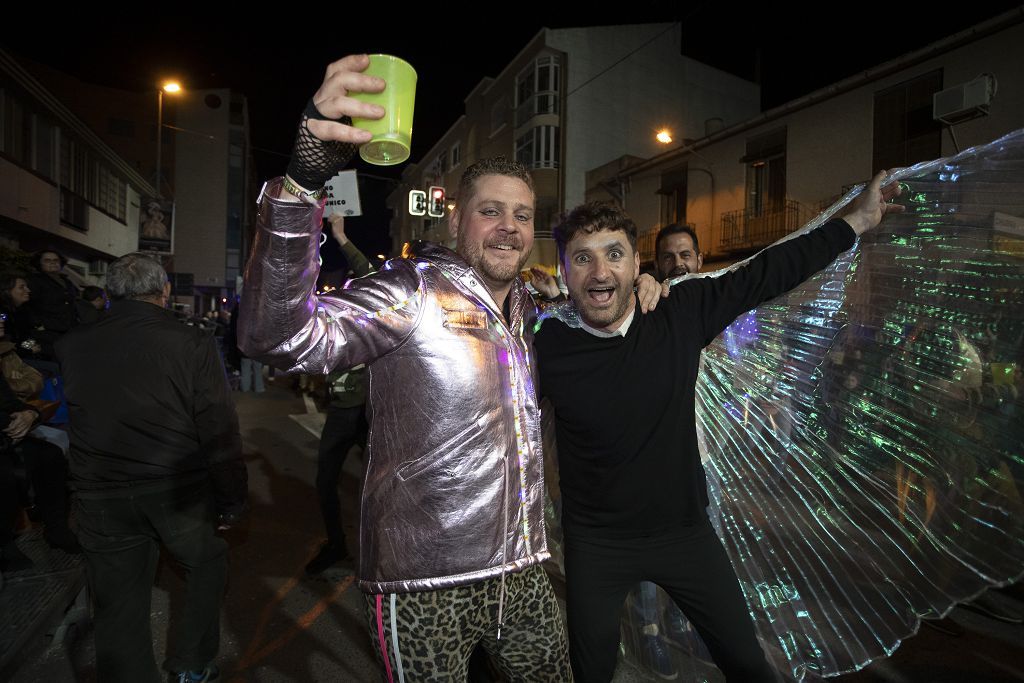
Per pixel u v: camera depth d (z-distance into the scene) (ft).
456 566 4.25
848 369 6.86
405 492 4.25
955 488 6.36
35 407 10.68
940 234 6.38
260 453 21.50
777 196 44.62
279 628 9.72
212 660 7.79
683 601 5.87
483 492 4.33
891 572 6.57
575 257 5.75
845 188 39.19
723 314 6.05
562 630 5.02
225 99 105.19
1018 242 6.02
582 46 65.36
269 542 13.29
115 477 6.91
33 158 41.55
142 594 7.16
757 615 7.00
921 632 9.43
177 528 7.26
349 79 3.19
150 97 101.76
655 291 6.08
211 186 105.19
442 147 100.99
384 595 4.29
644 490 5.75
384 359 4.29
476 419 4.32
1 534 9.76
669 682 7.56
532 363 5.44
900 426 6.61
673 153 51.85
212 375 7.33
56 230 44.60
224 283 106.11
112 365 6.94
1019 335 6.07
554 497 7.75
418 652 4.26
